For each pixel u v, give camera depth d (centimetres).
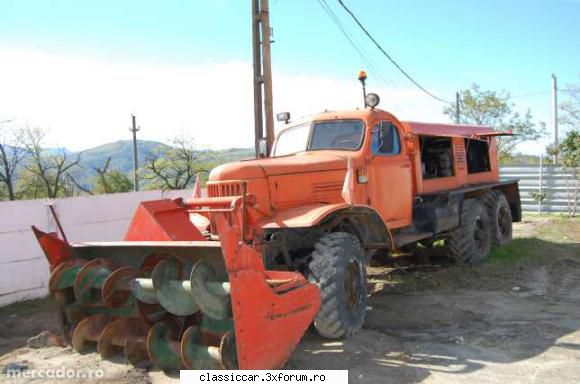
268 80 1087
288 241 522
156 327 411
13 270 700
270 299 387
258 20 1109
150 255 442
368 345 479
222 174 506
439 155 869
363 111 653
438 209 745
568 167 1466
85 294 447
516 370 414
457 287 701
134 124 2561
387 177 658
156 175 2203
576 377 399
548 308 590
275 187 525
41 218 732
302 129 685
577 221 1292
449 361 437
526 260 845
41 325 593
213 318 379
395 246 647
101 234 803
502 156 2494
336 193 584
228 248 362
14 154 2080
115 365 432
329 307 473
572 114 2234
